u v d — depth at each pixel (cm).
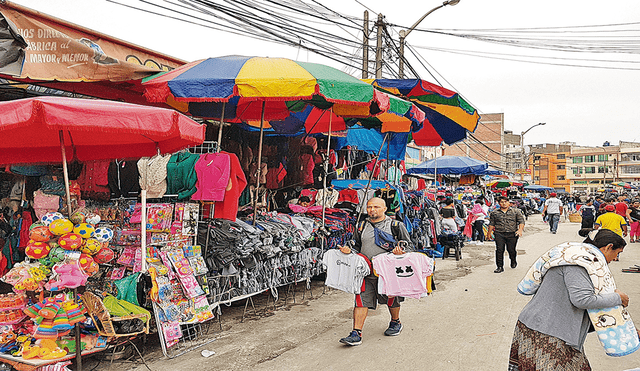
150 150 491
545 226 2578
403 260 516
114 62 550
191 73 570
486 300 747
